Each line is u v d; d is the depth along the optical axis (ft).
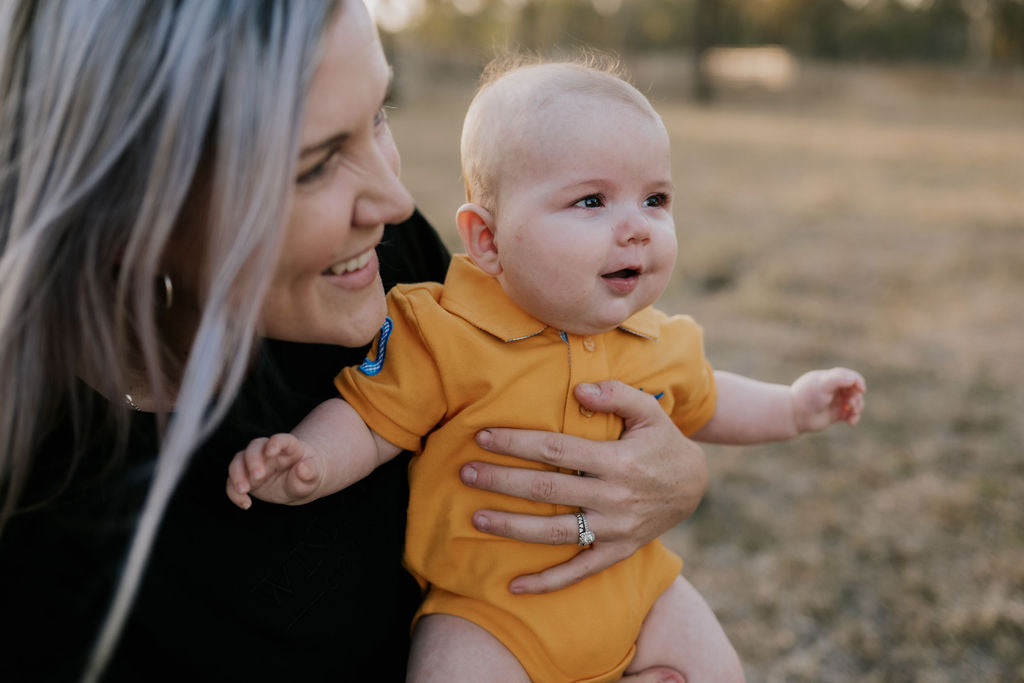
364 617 3.62
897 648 9.36
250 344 2.79
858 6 158.30
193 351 2.58
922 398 14.58
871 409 14.24
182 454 2.50
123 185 2.59
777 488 12.21
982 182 34.68
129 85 2.54
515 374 4.10
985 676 8.93
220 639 3.10
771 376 15.39
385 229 4.54
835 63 148.46
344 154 2.97
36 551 2.78
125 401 2.86
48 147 2.59
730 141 49.49
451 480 4.13
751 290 20.40
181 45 2.54
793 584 10.32
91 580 2.85
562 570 3.99
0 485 2.75
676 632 4.51
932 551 10.76
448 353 4.08
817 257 23.08
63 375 2.81
